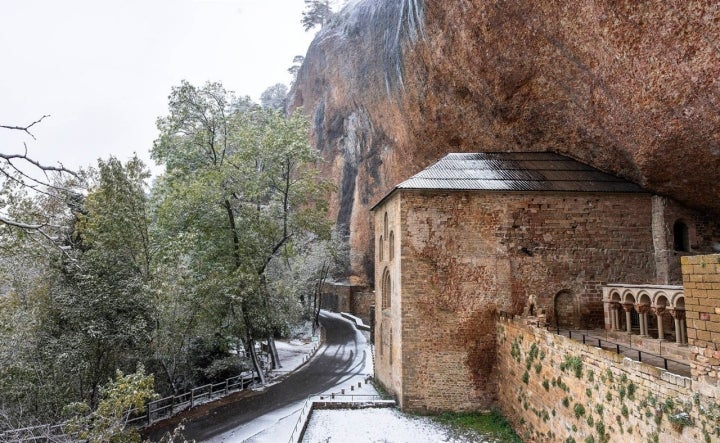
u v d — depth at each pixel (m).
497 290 17.30
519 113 18.38
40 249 14.69
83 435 10.61
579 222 17.53
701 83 10.62
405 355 17.17
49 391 15.13
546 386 12.44
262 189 27.30
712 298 6.75
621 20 11.20
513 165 18.91
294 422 17.42
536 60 15.36
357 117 44.66
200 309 22.05
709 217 16.95
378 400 18.61
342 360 30.16
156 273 19.62
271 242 27.53
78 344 15.80
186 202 24.11
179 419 18.50
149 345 18.88
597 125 15.68
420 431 15.32
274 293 27.39
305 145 27.48
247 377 24.92
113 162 18.80
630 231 17.50
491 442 14.14
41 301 16.44
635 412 8.48
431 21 20.33
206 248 24.52
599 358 9.79
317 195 30.27
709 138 11.93
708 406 6.70
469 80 19.28
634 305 13.36
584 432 10.30
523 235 17.52
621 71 12.41
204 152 27.84
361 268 48.84
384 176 39.25
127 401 11.01
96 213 18.28
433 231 17.56
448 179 17.97
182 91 25.83
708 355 6.80
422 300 17.33
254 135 27.25
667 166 14.45
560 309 17.33
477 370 16.97
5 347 14.22
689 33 10.05
